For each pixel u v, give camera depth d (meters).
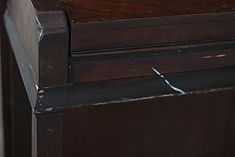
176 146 1.13
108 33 0.64
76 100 0.66
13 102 0.96
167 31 0.66
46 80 0.64
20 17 0.74
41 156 0.68
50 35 0.62
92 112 1.05
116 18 0.64
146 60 0.67
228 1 0.69
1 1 0.88
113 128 1.08
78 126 1.06
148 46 0.66
